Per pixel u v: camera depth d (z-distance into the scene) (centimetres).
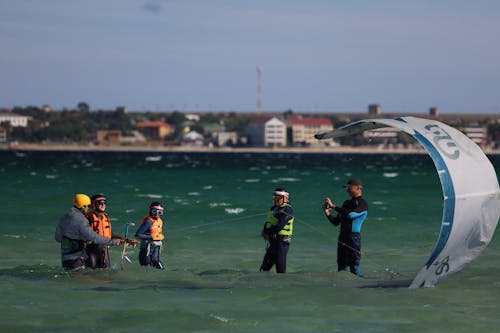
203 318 3041
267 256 4150
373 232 6638
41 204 9388
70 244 3938
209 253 5259
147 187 13825
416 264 4781
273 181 16738
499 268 4397
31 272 4022
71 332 2830
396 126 3609
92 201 4056
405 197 11119
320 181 16788
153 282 3803
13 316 3039
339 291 3591
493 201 3616
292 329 2895
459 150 3581
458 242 3581
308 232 6406
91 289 3603
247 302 3362
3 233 6281
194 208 8950
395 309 3228
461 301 3403
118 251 5162
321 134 4106
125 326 2923
